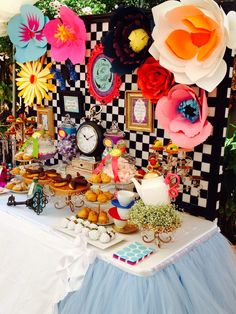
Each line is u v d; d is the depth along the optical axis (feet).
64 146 6.89
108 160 5.87
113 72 5.90
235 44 4.52
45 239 5.01
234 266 5.31
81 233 4.91
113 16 5.37
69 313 4.33
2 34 7.91
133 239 4.91
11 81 9.11
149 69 5.56
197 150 5.61
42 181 6.05
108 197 5.37
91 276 4.38
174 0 4.82
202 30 4.52
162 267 4.24
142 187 4.72
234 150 8.41
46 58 7.70
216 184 5.52
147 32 5.33
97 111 6.95
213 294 4.77
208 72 4.61
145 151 6.33
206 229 5.24
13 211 5.87
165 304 3.94
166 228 4.40
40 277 4.94
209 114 5.37
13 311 5.25
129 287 4.00
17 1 6.93
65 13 6.31
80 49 6.47
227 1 4.99
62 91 7.46
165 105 5.38
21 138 7.81
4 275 5.52
